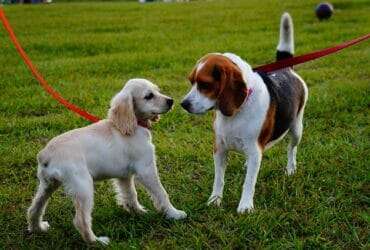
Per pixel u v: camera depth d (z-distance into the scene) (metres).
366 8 7.18
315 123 2.88
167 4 8.85
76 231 2.05
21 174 2.46
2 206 2.22
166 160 2.55
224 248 1.92
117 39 5.45
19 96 3.40
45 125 2.95
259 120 2.05
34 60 4.57
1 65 4.31
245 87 2.00
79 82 3.73
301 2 7.98
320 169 2.39
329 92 3.31
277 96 2.12
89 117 2.32
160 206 2.09
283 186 2.25
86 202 1.90
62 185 1.99
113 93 3.43
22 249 1.98
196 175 2.44
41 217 2.04
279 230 2.02
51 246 1.99
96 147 1.95
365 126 2.83
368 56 4.34
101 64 4.28
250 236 1.99
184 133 2.81
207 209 2.14
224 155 2.15
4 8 8.62
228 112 2.00
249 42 5.07
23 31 6.08
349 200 2.15
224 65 1.99
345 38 5.10
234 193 2.23
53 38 5.57
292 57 2.32
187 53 4.64
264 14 6.97
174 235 2.01
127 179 2.09
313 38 5.11
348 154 2.50
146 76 3.89
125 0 12.33
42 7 8.77
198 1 9.33
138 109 2.04
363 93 3.24
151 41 5.34
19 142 2.75
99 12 7.85
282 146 2.65
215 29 5.94
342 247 1.94
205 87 1.99
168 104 2.07
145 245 1.96
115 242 1.97
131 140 2.02
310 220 2.05
